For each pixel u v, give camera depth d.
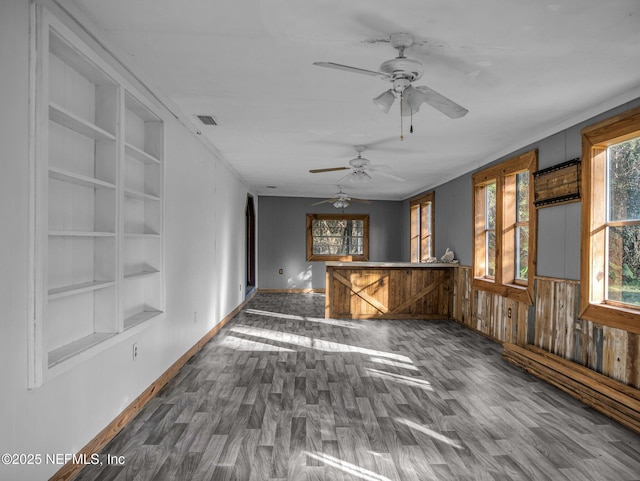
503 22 2.25
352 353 4.68
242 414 2.97
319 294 10.18
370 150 5.46
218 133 4.66
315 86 3.24
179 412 3.00
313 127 4.39
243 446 2.50
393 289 6.94
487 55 2.66
